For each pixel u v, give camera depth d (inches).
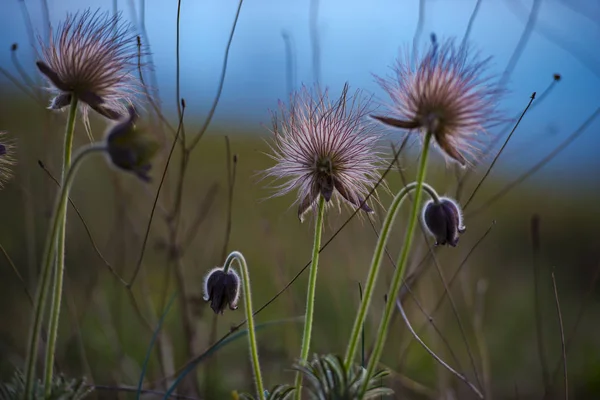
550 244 334.0
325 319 215.2
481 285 185.9
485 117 105.0
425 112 103.3
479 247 295.0
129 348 199.3
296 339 199.9
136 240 215.6
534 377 213.6
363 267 210.7
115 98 113.7
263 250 245.9
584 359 227.8
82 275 216.2
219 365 194.4
